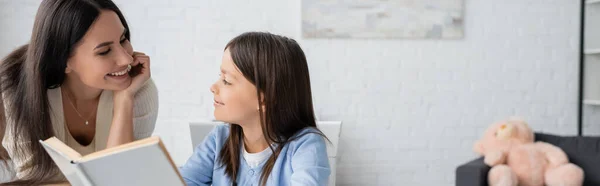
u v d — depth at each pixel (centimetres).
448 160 346
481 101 345
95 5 120
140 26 320
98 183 81
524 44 345
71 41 119
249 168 111
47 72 124
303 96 109
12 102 129
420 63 338
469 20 340
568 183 260
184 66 325
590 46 343
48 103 128
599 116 348
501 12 342
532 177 267
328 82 332
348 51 332
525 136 283
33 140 127
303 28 326
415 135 342
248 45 103
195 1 323
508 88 346
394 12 332
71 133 144
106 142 147
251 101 104
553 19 346
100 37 120
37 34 121
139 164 78
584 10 342
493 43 343
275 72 103
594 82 347
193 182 118
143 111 152
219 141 119
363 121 337
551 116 350
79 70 123
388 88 337
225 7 324
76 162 77
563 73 349
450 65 341
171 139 327
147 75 144
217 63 326
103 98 143
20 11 309
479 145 293
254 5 325
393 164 342
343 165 339
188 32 323
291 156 108
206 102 327
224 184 114
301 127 111
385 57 335
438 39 338
